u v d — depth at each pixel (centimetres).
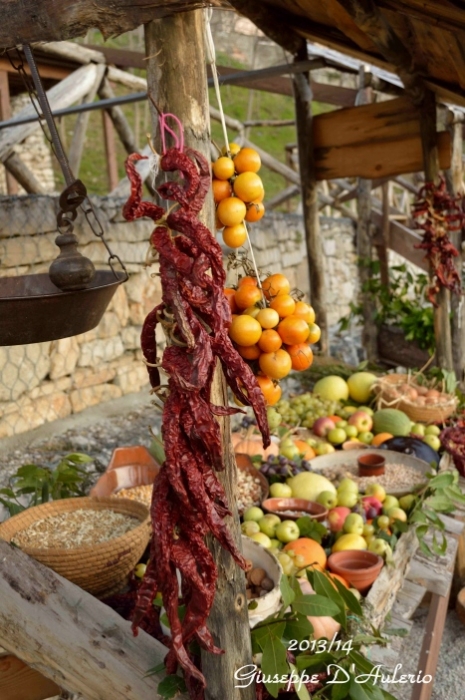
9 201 394
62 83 539
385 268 736
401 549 230
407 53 317
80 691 150
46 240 418
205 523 112
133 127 1431
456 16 218
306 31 346
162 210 107
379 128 420
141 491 243
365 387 379
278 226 702
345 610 172
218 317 107
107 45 905
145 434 419
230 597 128
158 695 141
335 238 848
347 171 436
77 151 604
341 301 870
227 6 114
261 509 240
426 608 324
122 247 481
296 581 158
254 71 362
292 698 146
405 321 552
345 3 263
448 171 438
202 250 104
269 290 140
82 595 158
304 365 142
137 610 115
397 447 303
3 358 392
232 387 120
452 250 377
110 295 158
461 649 300
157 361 123
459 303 464
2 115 550
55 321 145
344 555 213
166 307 111
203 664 131
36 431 411
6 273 393
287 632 147
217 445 109
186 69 110
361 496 249
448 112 418
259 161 131
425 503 252
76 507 203
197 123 113
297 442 306
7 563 159
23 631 154
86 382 455
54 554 165
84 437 408
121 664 146
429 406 349
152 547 115
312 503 240
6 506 224
